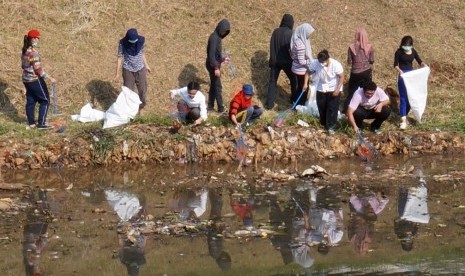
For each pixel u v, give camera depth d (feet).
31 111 67.31
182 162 65.41
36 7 82.12
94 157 64.49
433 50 83.10
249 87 67.15
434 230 50.06
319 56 67.72
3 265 43.75
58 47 77.87
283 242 47.88
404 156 68.44
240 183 60.23
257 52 80.74
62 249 46.32
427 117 74.28
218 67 71.15
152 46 79.66
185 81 76.84
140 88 70.44
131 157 64.95
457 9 88.74
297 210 53.93
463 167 65.05
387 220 51.98
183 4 85.10
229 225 50.72
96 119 69.62
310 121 70.18
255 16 84.79
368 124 72.13
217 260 44.86
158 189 58.59
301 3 87.04
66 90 73.87
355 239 48.49
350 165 65.46
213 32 76.13
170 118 68.74
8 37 78.33
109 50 78.84
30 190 57.98
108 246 46.85
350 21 85.51
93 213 52.85
